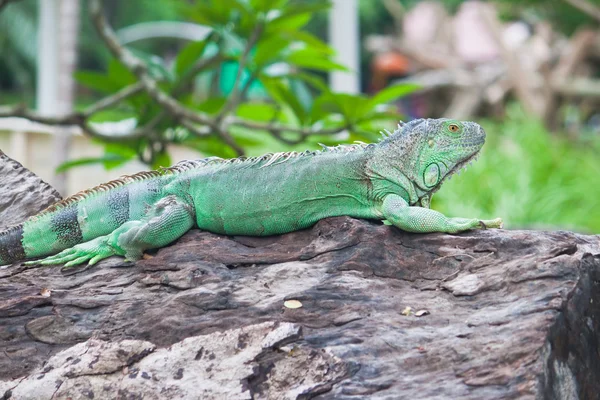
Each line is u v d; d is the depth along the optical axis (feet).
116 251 22.38
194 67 35.45
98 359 20.08
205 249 22.26
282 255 22.08
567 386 18.93
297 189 22.85
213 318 20.27
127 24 120.37
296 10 32.32
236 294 20.84
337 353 19.03
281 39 32.83
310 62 34.63
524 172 59.88
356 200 22.90
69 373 20.04
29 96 114.21
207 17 33.71
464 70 95.35
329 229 22.43
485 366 18.11
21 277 22.33
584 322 19.97
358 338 19.38
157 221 22.07
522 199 57.00
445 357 18.54
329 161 22.94
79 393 19.81
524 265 20.20
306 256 21.95
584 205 59.06
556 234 21.72
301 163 23.07
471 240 21.38
